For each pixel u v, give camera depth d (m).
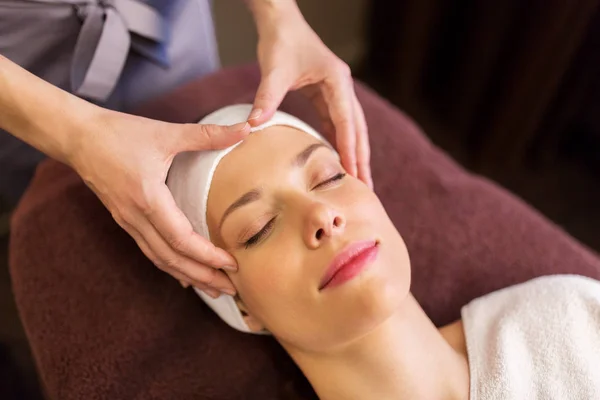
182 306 0.89
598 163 1.68
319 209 0.66
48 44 0.90
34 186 1.00
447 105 1.78
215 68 1.20
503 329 0.81
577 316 0.80
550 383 0.76
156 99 1.05
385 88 1.92
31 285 0.89
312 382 0.79
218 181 0.72
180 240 0.68
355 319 0.67
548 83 1.38
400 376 0.74
